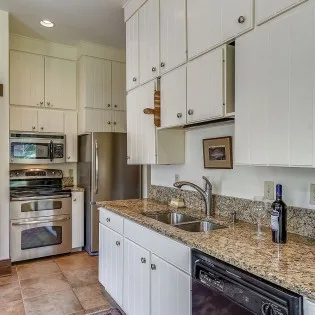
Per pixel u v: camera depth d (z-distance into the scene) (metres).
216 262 1.29
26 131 3.77
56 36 3.72
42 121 3.90
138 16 2.63
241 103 1.55
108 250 2.53
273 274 1.03
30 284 2.87
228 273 1.22
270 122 1.39
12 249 3.37
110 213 2.50
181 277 1.54
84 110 3.98
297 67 1.26
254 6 1.47
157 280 1.77
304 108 1.24
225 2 1.64
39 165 4.05
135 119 2.71
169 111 2.18
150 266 1.85
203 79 1.81
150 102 2.44
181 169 2.61
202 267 1.37
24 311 2.36
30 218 3.49
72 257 3.66
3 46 3.07
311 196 1.53
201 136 2.36
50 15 3.11
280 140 1.34
